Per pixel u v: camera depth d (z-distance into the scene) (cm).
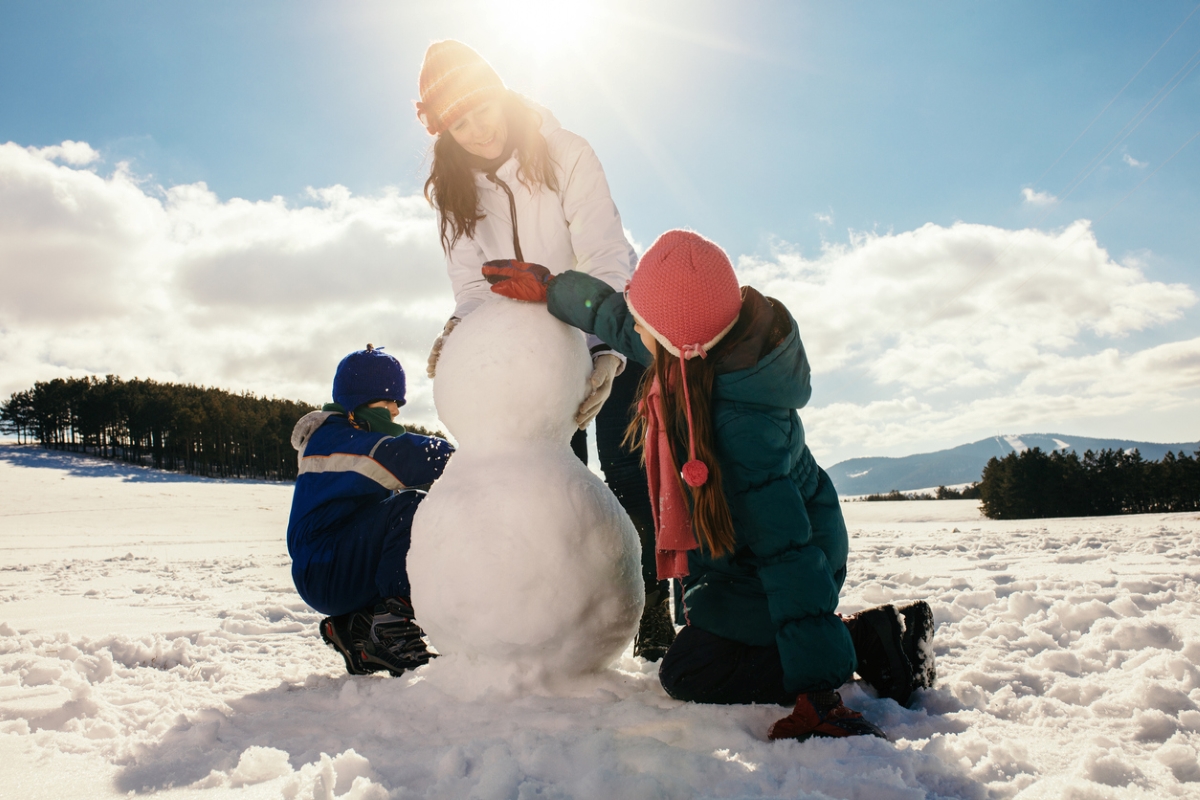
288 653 276
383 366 257
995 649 235
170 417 7294
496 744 140
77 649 273
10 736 159
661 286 165
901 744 144
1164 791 120
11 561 838
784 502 166
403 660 222
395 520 228
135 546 1180
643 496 238
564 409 200
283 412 7975
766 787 122
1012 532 923
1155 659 195
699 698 178
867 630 180
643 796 117
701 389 169
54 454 6794
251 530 1830
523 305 205
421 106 229
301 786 123
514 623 176
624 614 190
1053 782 123
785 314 172
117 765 144
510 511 180
